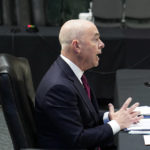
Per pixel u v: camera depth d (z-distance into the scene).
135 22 9.95
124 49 8.85
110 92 9.05
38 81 9.11
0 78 3.53
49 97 3.75
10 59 3.90
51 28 9.80
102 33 9.14
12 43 8.88
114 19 9.95
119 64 8.95
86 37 3.92
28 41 8.88
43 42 8.89
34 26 9.27
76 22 3.97
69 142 3.76
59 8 10.23
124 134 3.95
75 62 4.04
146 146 3.68
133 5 9.87
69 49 3.98
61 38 4.02
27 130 3.68
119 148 3.63
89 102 4.12
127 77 6.14
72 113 3.77
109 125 3.99
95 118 4.20
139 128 4.03
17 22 10.18
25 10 10.03
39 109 3.83
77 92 3.94
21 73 4.00
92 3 9.86
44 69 9.05
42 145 3.91
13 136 3.62
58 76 3.88
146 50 8.84
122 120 4.07
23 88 3.87
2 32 9.08
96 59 4.09
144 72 6.46
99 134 3.88
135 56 8.89
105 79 9.02
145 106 4.67
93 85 9.03
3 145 7.12
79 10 10.24
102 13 9.93
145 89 5.52
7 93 3.53
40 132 3.93
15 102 3.54
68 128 3.72
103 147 4.67
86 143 3.80
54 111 3.72
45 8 10.12
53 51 8.95
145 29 9.73
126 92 5.38
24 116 3.68
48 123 3.82
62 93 3.75
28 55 8.98
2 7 10.17
